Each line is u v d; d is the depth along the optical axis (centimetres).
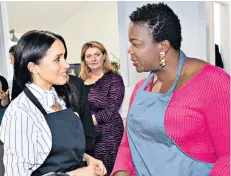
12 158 91
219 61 278
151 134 89
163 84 91
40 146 97
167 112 84
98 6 333
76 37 350
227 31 265
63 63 105
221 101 76
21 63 101
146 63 86
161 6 85
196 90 81
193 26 235
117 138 197
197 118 81
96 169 121
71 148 105
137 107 93
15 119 93
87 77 210
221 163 77
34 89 104
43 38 100
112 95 199
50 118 103
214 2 254
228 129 76
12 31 299
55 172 96
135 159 97
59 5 320
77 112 130
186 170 85
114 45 331
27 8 300
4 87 218
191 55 237
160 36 81
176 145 85
